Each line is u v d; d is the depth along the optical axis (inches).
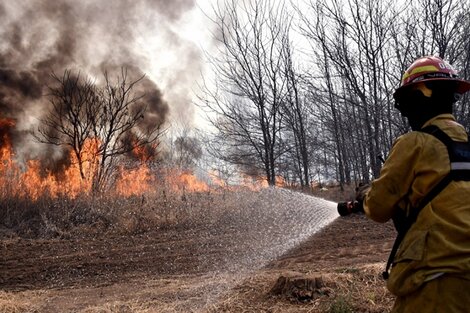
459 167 105.4
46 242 396.2
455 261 100.3
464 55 358.6
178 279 276.2
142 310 212.5
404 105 119.7
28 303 236.5
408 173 108.7
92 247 375.6
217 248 350.3
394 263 108.9
